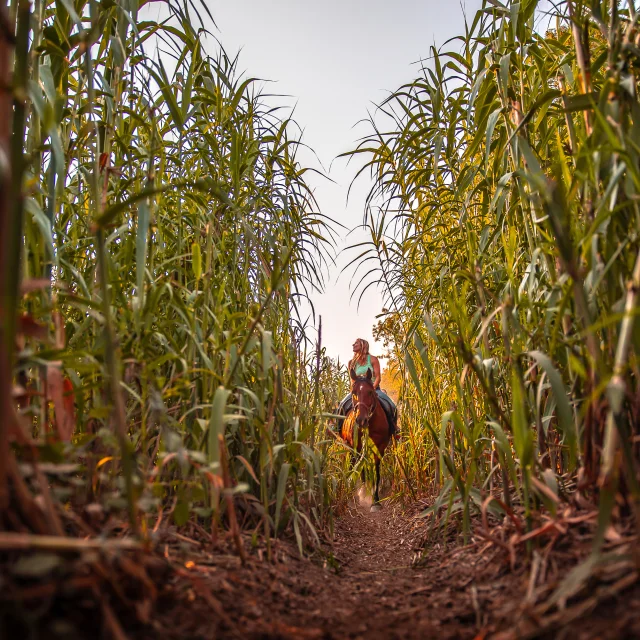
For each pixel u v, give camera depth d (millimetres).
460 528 2623
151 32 2289
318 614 1625
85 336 2104
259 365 2369
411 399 4559
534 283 2057
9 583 936
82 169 2098
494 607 1461
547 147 2281
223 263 2717
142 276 1710
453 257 2934
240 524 2377
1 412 925
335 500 4203
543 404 2133
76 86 2275
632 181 1504
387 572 2439
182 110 2295
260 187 2982
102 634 997
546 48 2270
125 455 1177
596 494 1597
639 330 1330
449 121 2754
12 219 924
